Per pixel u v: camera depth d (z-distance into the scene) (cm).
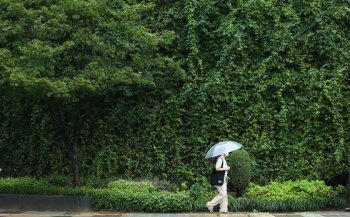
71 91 723
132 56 770
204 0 921
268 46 892
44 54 610
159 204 673
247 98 885
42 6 722
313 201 700
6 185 780
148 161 923
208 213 661
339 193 757
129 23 739
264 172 868
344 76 862
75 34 700
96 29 760
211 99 902
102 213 676
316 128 866
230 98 894
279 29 894
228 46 900
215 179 655
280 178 856
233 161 802
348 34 877
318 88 870
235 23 920
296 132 874
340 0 884
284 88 878
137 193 717
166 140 916
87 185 829
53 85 602
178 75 838
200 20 917
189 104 921
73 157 808
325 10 885
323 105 856
